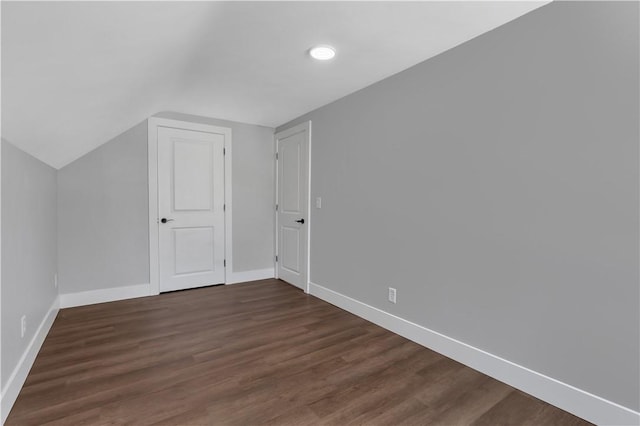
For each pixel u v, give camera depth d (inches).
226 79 101.6
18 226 69.6
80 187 120.4
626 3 55.2
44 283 93.7
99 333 97.4
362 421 60.1
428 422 60.2
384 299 104.0
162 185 137.8
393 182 100.3
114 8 47.2
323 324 106.6
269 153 165.5
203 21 65.9
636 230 55.2
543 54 65.8
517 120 70.3
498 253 74.4
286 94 116.2
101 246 125.3
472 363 79.6
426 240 90.6
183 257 144.2
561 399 64.2
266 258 167.2
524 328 70.1
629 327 56.3
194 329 101.3
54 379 72.0
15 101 55.2
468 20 70.3
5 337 60.1
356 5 64.2
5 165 62.1
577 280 62.2
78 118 81.8
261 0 61.3
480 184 77.5
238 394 67.7
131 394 66.9
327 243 129.2
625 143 55.9
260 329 102.0
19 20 39.3
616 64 56.5
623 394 57.1
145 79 83.0
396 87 98.2
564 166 63.4
